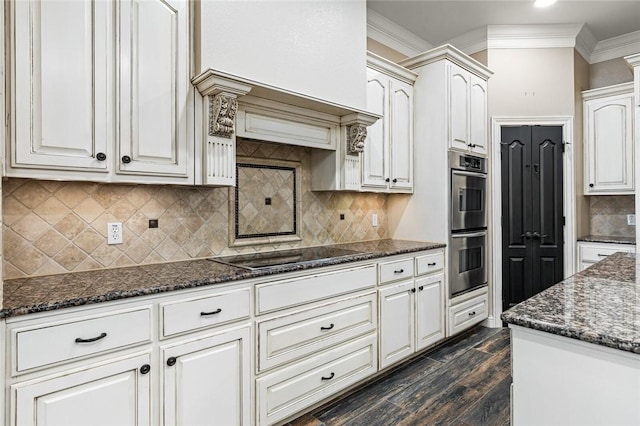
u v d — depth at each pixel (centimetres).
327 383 224
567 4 328
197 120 198
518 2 325
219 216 241
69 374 137
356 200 335
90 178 165
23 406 128
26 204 176
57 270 184
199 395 170
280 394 200
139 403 153
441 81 326
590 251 361
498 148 374
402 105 333
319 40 245
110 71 170
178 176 191
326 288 225
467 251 346
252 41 211
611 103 375
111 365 146
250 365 189
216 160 201
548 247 369
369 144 302
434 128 331
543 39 372
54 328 134
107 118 169
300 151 288
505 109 375
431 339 305
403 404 229
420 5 329
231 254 247
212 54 196
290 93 219
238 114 220
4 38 144
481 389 245
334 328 229
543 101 372
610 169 376
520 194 373
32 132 150
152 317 158
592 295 133
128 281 169
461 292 338
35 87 151
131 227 206
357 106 268
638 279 160
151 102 182
